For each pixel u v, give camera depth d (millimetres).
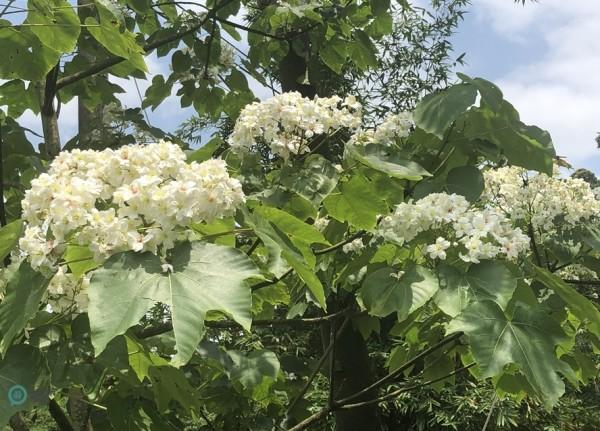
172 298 1560
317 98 3154
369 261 3082
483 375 2039
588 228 3555
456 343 3293
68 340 2059
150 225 1841
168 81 5000
